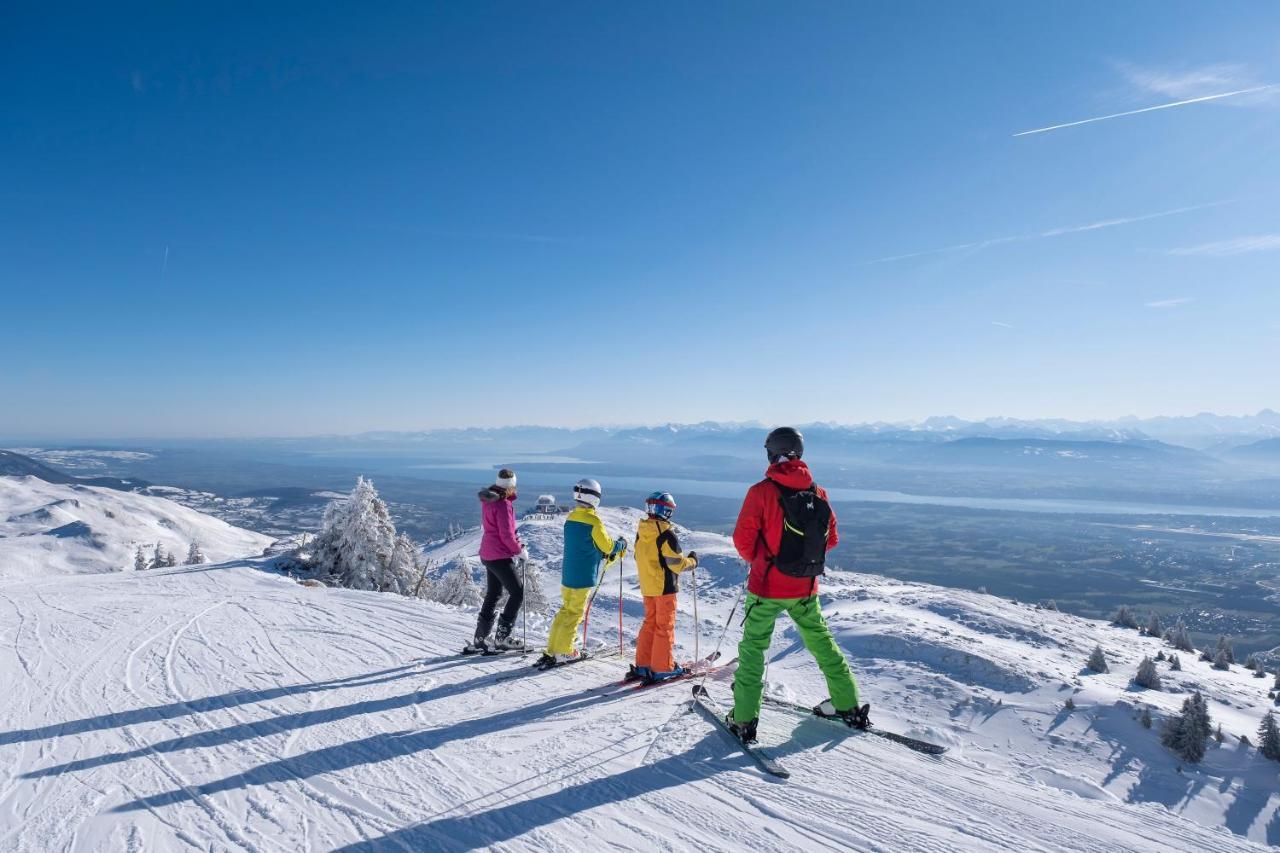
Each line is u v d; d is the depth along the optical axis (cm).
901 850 282
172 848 285
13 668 582
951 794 338
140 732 427
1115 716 1709
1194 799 1410
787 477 403
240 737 419
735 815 314
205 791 342
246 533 17975
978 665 1875
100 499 16562
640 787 345
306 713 464
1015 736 1560
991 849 285
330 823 308
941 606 2698
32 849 282
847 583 3484
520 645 647
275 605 905
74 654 633
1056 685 1841
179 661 608
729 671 565
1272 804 1411
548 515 5169
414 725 440
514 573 643
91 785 348
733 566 3259
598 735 419
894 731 454
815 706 461
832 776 358
